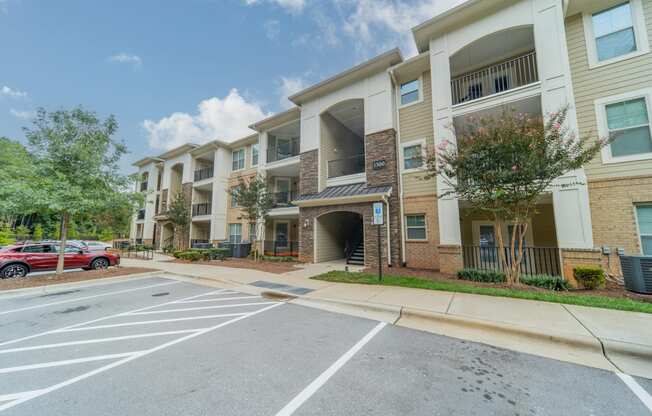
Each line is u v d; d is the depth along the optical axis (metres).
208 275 9.63
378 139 11.88
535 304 5.20
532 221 10.14
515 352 3.52
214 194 19.92
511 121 6.68
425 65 11.10
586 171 7.67
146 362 3.34
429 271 9.70
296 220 19.22
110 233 30.75
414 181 11.20
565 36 8.04
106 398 2.58
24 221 27.86
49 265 10.66
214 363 3.28
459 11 9.27
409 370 3.07
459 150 7.26
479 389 2.68
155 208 26.16
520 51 10.07
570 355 3.41
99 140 9.87
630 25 7.51
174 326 4.68
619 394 2.58
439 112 9.79
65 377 3.00
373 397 2.55
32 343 4.00
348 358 3.38
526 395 2.58
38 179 8.82
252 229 18.16
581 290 6.49
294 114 15.68
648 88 7.10
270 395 2.60
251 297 6.80
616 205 7.27
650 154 6.97
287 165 15.95
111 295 7.19
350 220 15.73
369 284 7.47
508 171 6.42
